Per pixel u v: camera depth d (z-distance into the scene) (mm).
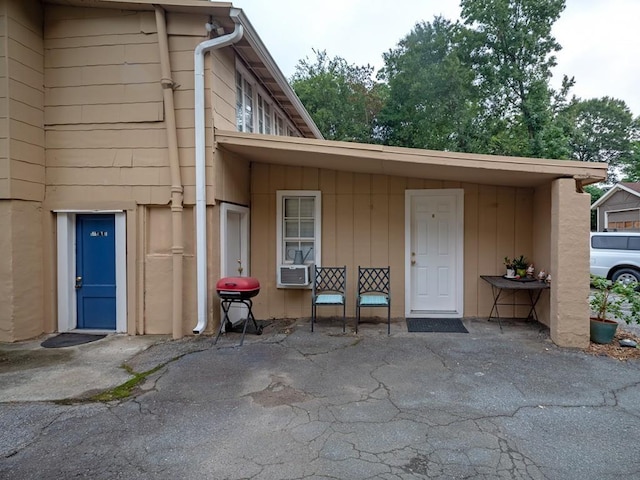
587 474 2389
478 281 6305
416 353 4645
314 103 21938
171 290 5418
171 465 2486
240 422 3029
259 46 6000
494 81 19516
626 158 29453
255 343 5031
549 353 4605
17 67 5023
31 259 5293
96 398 3459
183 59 5250
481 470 2424
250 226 6555
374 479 2336
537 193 5941
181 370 4109
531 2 18969
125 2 5051
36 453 2623
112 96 5371
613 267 10062
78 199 5449
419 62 19125
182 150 5297
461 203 6262
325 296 5836
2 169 4961
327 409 3238
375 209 6410
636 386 3697
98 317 5664
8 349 4816
